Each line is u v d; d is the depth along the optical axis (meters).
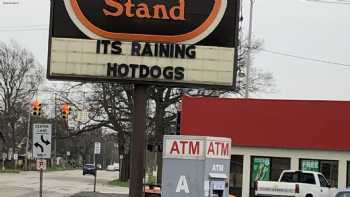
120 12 17.03
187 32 17.05
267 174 33.22
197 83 16.94
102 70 16.92
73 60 17.00
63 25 17.09
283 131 33.22
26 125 96.75
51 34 17.06
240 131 33.78
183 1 17.09
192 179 14.80
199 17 17.09
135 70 16.89
